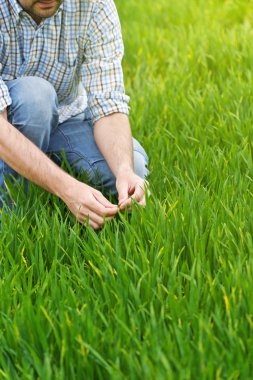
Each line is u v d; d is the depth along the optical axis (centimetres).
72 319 280
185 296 290
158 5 732
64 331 269
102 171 378
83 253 326
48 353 266
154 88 516
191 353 258
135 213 340
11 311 295
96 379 266
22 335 279
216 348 261
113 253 322
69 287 294
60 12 360
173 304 284
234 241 321
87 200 334
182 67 568
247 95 493
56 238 331
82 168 381
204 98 495
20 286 304
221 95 495
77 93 400
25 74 375
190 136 450
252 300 283
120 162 360
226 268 308
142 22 698
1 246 330
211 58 573
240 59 561
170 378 246
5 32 361
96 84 374
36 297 302
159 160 413
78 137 389
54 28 362
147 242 334
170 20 710
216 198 356
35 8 337
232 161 400
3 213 352
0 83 352
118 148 365
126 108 377
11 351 272
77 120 398
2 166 371
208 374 250
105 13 368
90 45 372
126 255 320
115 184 380
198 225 340
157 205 351
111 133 370
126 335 271
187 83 541
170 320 283
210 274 306
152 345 263
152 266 317
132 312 289
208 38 615
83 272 309
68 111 396
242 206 352
